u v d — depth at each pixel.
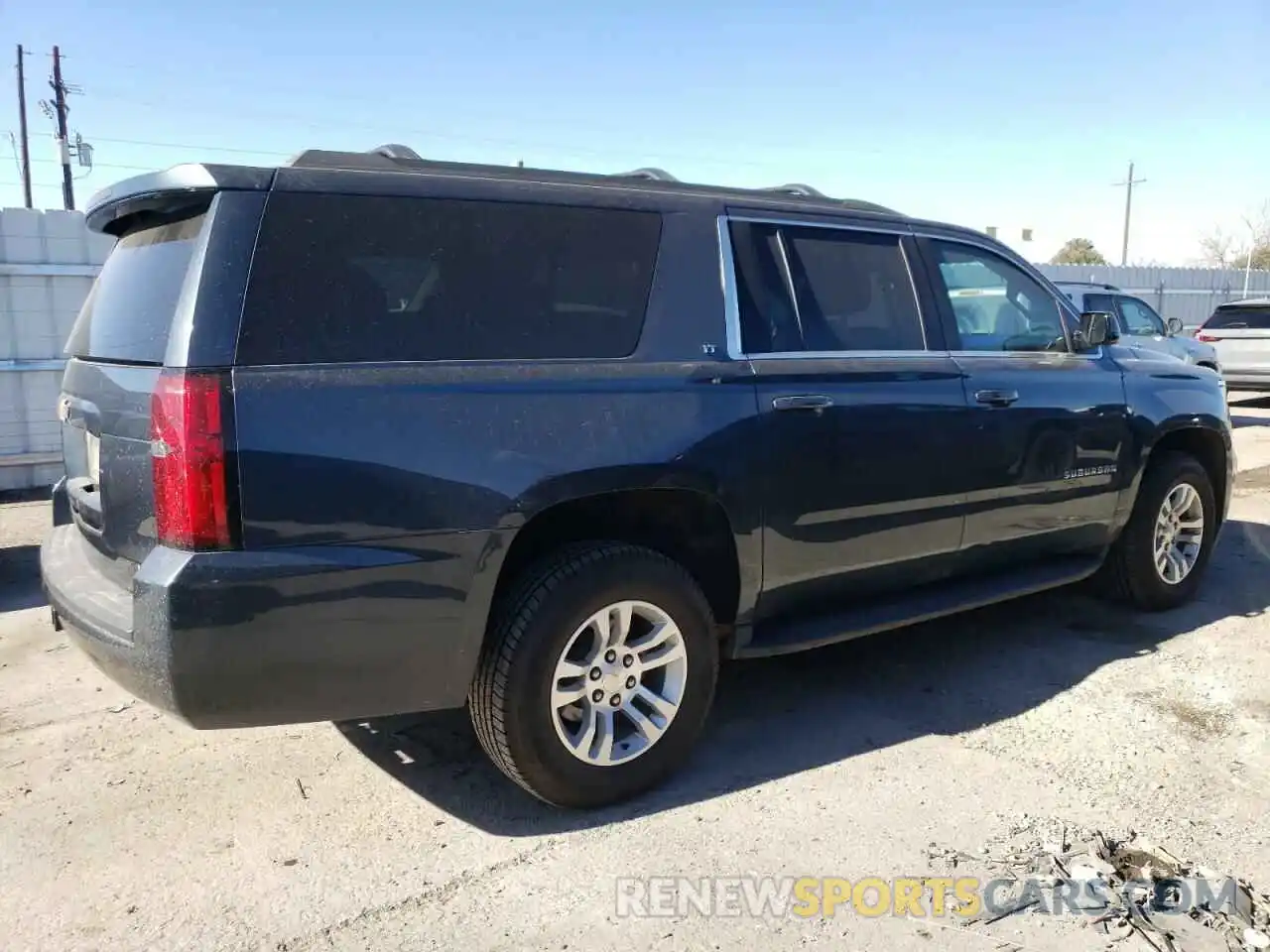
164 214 3.15
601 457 3.17
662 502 3.49
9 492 8.80
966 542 4.37
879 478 3.93
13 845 3.16
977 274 4.60
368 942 2.68
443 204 3.11
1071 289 13.66
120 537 2.98
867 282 4.14
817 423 3.72
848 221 4.13
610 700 3.34
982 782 3.56
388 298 2.96
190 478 2.63
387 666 2.93
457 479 2.94
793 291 3.86
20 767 3.70
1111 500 4.99
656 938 2.70
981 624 5.31
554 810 3.38
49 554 3.57
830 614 4.06
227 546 2.66
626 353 3.38
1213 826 3.26
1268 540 7.20
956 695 4.37
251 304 2.75
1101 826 3.26
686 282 3.55
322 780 3.59
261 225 2.81
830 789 3.51
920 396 4.07
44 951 2.64
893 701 4.31
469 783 3.57
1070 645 4.98
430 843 3.17
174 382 2.66
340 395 2.80
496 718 3.14
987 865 3.04
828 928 2.74
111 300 3.35
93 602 3.03
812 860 3.07
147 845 3.16
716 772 3.66
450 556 2.94
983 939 2.69
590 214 3.40
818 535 3.79
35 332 8.78
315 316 2.84
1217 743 3.87
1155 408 5.14
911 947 2.66
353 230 2.94
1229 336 15.87
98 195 3.33
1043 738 3.93
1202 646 4.95
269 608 2.70
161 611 2.63
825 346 3.90
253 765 3.71
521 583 3.16
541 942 2.69
